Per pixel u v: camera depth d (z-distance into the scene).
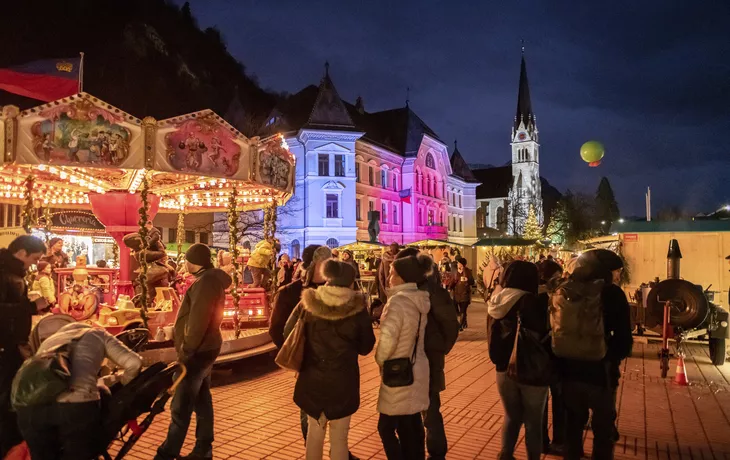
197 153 8.26
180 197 13.94
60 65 9.82
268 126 41.78
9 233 13.52
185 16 63.12
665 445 5.50
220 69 62.59
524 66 107.62
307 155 38.56
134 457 5.12
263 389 7.80
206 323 4.64
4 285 4.03
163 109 47.22
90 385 3.62
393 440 4.15
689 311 8.72
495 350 4.52
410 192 47.47
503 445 4.56
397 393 4.06
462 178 62.22
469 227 63.00
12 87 9.48
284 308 5.05
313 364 4.03
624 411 6.72
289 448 5.38
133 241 9.47
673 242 10.55
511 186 96.56
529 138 101.44
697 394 7.56
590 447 5.41
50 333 4.05
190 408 4.61
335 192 38.97
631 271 15.51
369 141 42.69
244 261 14.17
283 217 38.94
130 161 7.57
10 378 4.01
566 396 4.32
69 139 7.11
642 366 9.55
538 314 4.42
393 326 4.06
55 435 3.59
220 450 5.31
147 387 3.93
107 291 11.81
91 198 10.20
